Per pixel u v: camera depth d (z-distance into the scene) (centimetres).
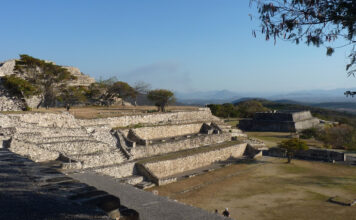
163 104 6044
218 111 9912
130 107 6519
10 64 5312
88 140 3212
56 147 2836
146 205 1170
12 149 2377
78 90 5659
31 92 4106
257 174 3522
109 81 6794
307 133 6662
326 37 725
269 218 2069
